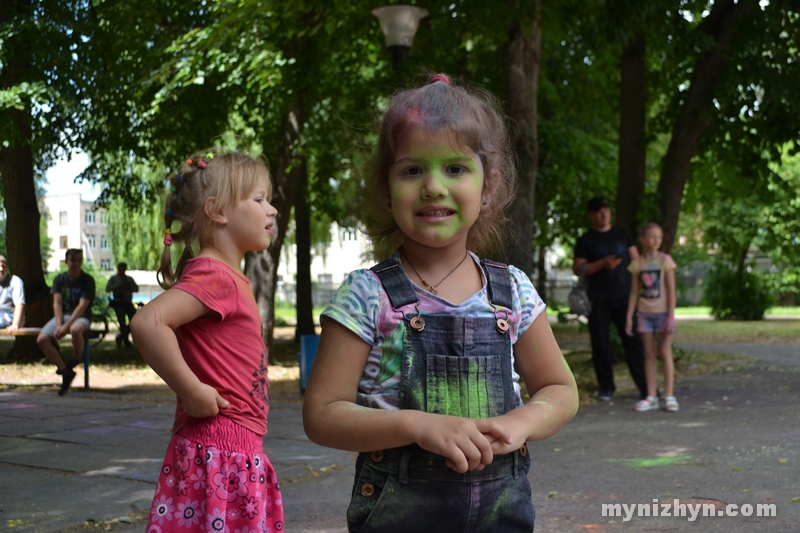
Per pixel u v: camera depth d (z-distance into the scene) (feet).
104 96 42.80
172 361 7.71
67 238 207.00
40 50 38.55
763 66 31.83
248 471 8.05
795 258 86.48
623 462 16.33
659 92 41.06
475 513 5.08
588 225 58.39
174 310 7.87
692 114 33.50
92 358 44.16
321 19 36.35
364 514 5.15
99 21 42.86
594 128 60.23
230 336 8.25
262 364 8.59
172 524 7.86
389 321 5.15
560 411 5.03
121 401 27.07
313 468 16.24
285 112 39.55
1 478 15.28
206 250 8.80
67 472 15.83
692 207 45.50
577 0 31.04
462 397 5.09
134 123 46.39
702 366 35.58
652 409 23.91
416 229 5.13
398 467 5.10
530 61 28.25
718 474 15.01
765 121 35.32
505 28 28.04
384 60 41.93
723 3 32.73
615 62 47.14
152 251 86.22
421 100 5.18
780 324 74.79
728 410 23.34
